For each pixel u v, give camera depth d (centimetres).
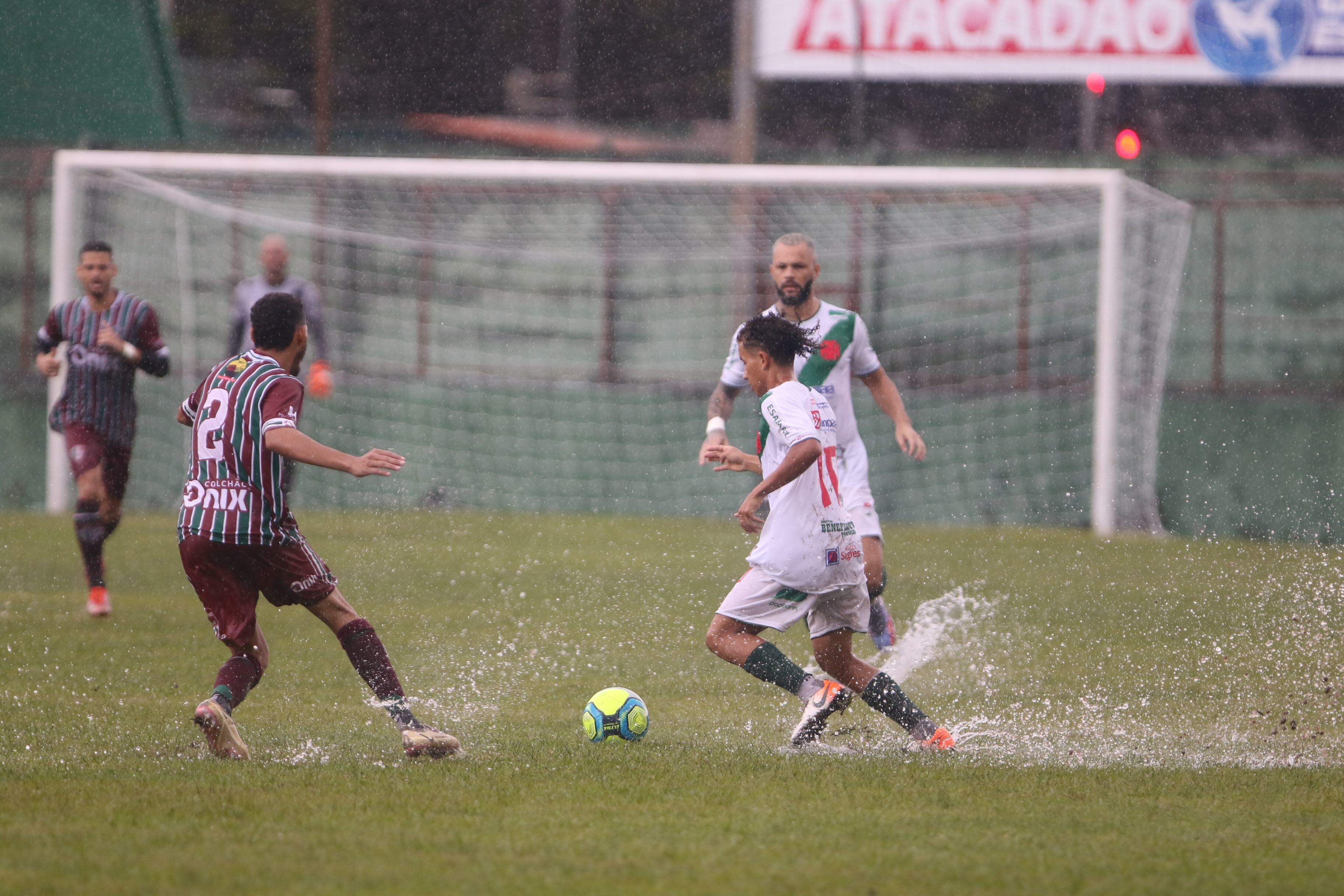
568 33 7281
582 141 6925
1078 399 5188
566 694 2094
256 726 1809
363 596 3102
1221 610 2973
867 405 5238
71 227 4888
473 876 1110
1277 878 1139
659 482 5278
